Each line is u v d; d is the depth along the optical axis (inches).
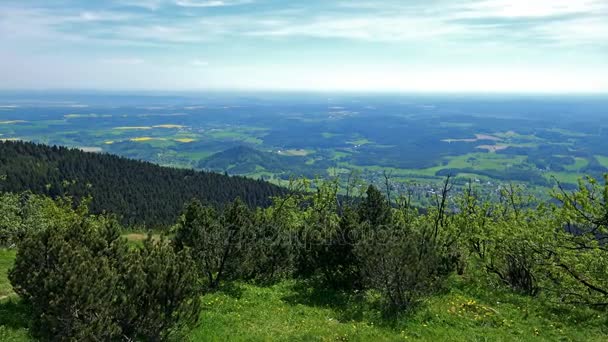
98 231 783.7
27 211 1501.0
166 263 602.2
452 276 1094.4
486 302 909.2
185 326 655.1
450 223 1235.9
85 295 532.4
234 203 1016.2
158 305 573.9
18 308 695.7
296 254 1111.0
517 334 735.1
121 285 604.4
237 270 978.7
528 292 1008.2
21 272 643.5
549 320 802.8
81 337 512.1
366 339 669.3
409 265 802.2
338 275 970.7
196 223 961.5
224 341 633.6
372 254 827.4
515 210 1231.5
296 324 740.0
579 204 866.1
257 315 783.7
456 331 734.5
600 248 848.9
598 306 878.4
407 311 812.6
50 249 642.2
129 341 555.2
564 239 914.1
